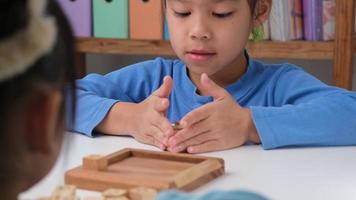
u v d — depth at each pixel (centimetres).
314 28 150
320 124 98
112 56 197
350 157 92
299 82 111
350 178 82
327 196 76
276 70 115
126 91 121
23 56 43
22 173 47
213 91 99
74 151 93
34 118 46
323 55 149
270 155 92
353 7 145
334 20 149
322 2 149
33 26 43
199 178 79
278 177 83
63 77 49
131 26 159
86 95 109
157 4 156
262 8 116
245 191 52
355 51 148
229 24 106
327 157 92
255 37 120
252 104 112
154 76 121
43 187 77
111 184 77
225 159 90
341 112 100
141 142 99
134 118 102
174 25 108
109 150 95
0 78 43
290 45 150
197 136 94
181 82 116
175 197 54
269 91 112
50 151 48
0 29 42
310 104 101
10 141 45
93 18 161
